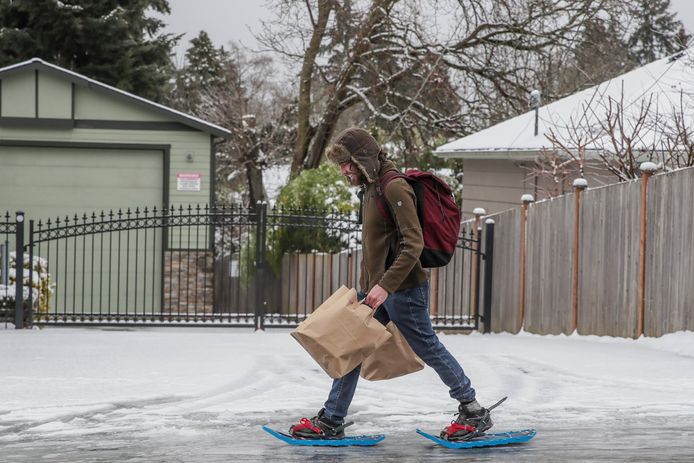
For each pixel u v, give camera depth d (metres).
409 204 9.61
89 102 36.59
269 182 73.38
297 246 36.84
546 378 16.80
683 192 19.62
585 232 22.77
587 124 29.69
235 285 41.88
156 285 36.91
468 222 27.94
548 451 10.10
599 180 31.45
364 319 9.63
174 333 25.05
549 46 47.81
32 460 10.08
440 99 49.78
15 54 58.34
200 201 36.81
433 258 9.87
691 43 35.88
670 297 20.03
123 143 36.66
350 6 49.03
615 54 48.62
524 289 25.31
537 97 36.00
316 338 9.59
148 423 12.50
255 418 12.91
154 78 61.09
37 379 16.58
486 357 19.52
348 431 11.83
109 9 60.25
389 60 49.62
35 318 26.45
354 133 9.81
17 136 36.41
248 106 73.62
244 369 17.78
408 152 51.97
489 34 48.50
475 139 41.72
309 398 14.75
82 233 26.34
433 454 9.95
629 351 19.98
